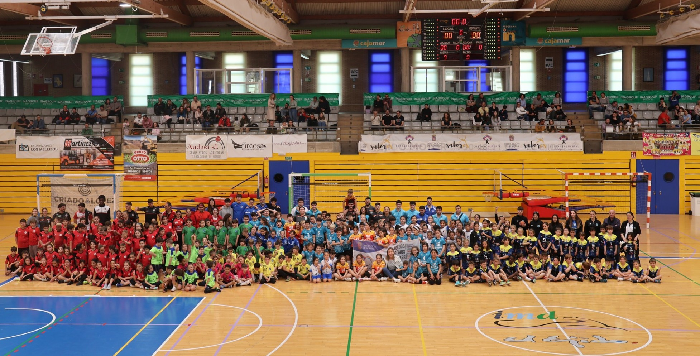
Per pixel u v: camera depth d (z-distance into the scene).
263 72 40.62
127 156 33.94
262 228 21.08
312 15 39.50
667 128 34.81
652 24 37.72
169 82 43.59
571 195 33.41
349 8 38.72
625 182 33.78
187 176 34.44
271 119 35.91
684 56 42.12
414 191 34.06
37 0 23.50
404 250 20.70
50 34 24.47
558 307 17.27
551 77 42.88
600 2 37.66
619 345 14.22
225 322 16.05
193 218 22.36
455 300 18.09
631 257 20.56
